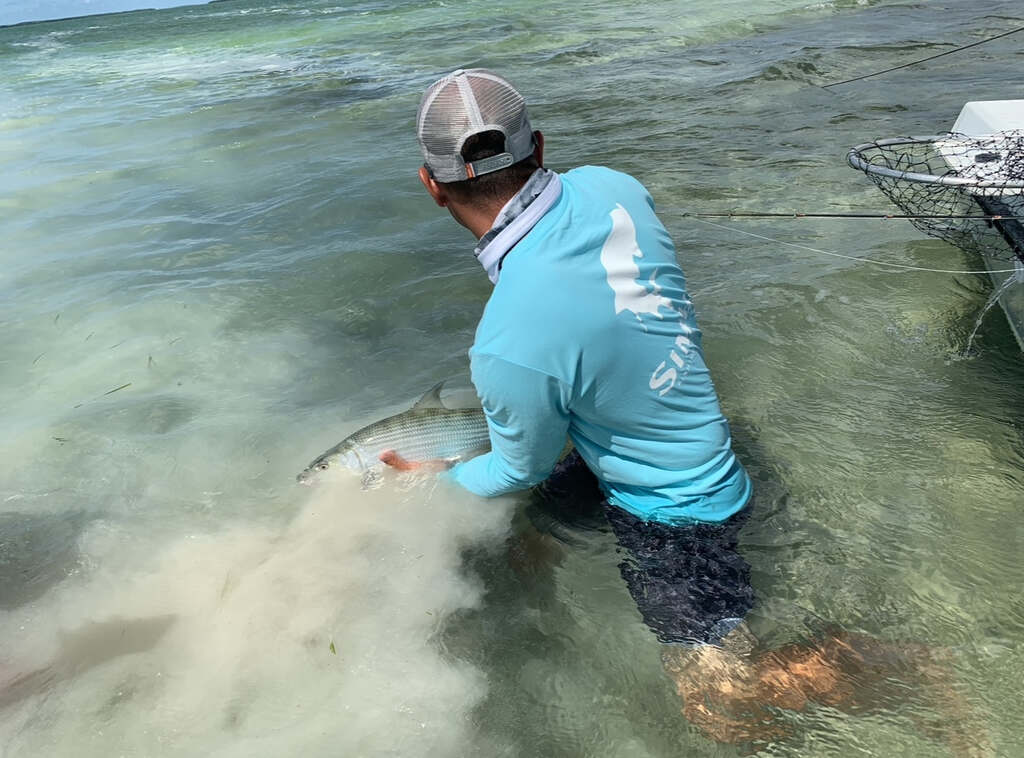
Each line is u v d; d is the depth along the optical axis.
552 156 7.19
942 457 2.87
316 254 5.43
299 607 2.49
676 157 6.87
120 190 7.40
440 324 4.38
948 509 2.62
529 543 2.60
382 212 6.17
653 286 1.97
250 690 2.23
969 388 3.27
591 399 2.03
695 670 2.12
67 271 5.50
